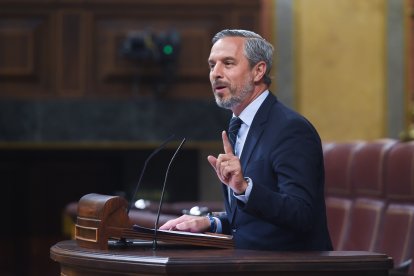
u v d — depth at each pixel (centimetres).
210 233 796
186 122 1919
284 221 734
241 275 648
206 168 2047
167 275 632
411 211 1122
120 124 1912
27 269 2072
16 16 1919
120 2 1923
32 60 1914
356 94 1950
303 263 655
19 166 2070
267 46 819
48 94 1917
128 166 2055
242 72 806
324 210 797
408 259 1093
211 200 2053
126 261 652
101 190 2086
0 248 2067
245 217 791
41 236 2078
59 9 1919
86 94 1919
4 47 1911
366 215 1210
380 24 1952
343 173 1295
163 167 2052
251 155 795
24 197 2072
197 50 1928
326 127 1944
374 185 1215
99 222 720
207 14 1933
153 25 1928
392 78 1956
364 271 674
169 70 1895
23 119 1902
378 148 1218
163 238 724
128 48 1875
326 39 1941
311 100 1936
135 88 1911
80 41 1922
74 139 1905
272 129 792
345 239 1243
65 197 2084
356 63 1947
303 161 765
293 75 1933
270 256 662
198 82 1931
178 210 1380
